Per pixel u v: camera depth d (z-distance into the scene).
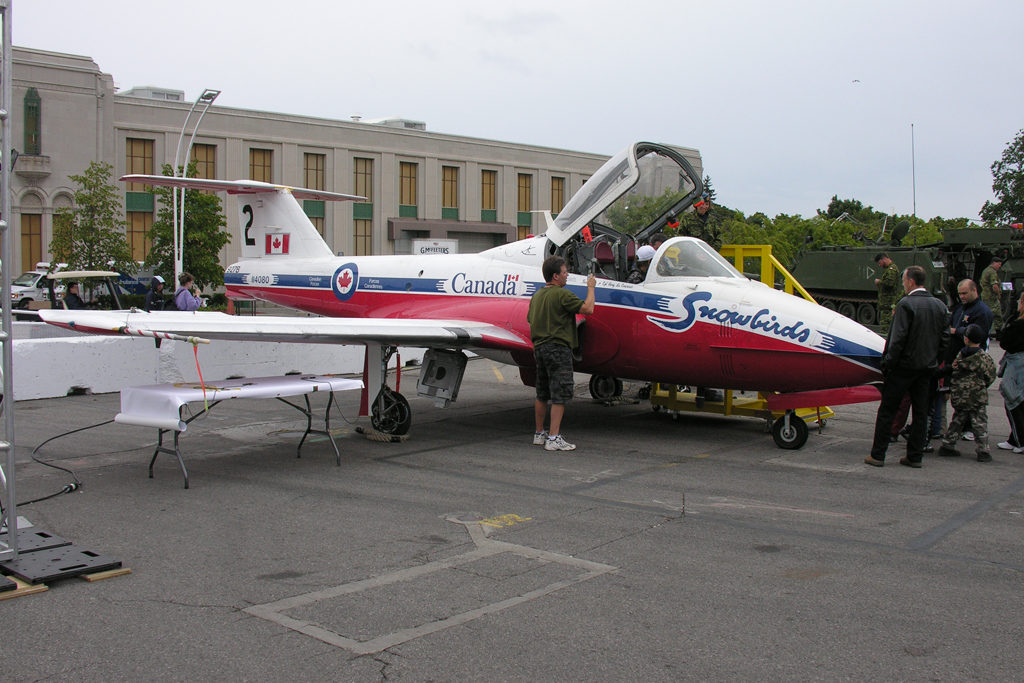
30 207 33.03
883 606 3.72
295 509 5.39
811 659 3.17
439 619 3.55
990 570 4.22
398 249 41.78
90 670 3.06
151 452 7.32
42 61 32.84
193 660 3.15
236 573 4.13
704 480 6.28
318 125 39.25
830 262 24.25
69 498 5.66
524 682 2.98
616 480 6.27
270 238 11.71
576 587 3.94
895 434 7.83
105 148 34.38
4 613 3.60
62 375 10.67
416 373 13.55
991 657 3.20
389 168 41.66
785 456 7.22
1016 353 7.25
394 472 6.55
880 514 5.31
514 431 8.52
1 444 4.07
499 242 45.81
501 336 8.30
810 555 4.45
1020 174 55.78
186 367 11.62
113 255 26.36
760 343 7.15
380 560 4.34
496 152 44.97
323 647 3.26
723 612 3.64
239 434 8.25
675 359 7.70
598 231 8.85
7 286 3.91
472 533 4.85
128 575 4.11
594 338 8.15
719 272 7.76
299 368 12.86
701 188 8.86
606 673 3.05
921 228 38.97
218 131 36.56
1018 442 7.41
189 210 28.97
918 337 6.43
